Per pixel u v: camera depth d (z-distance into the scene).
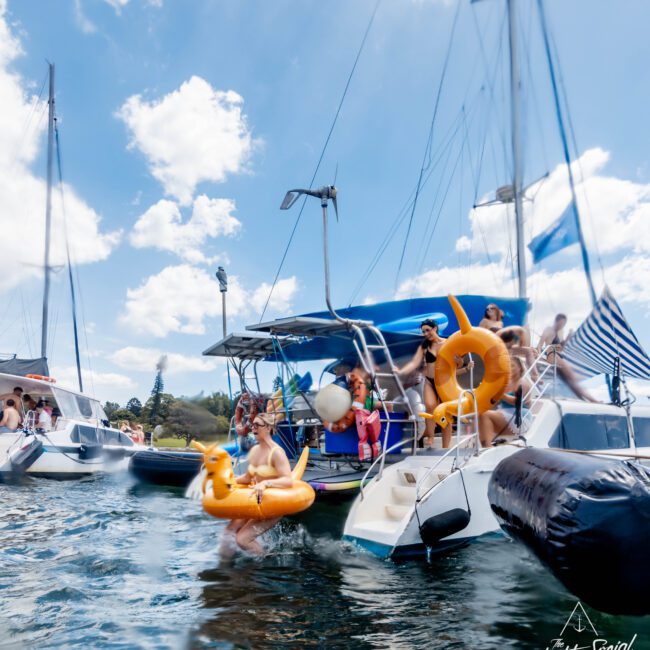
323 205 6.04
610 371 8.26
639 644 3.25
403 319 7.52
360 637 3.38
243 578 4.61
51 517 7.45
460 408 5.69
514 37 11.17
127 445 15.17
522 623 3.58
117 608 3.88
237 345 7.52
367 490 5.86
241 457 7.97
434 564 4.97
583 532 3.04
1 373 13.26
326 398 6.23
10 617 3.69
